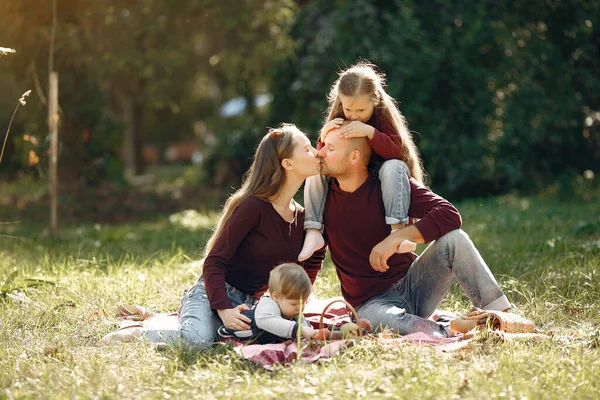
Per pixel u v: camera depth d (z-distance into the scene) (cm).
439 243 445
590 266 640
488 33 1370
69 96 1297
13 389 362
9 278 598
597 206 1177
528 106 1395
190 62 1551
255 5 1338
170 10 1294
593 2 1381
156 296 588
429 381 352
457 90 1373
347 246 465
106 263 748
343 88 455
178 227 1120
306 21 1443
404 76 1312
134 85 1473
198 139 3381
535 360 382
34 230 1134
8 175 1623
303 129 1444
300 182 459
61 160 1377
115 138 1416
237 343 436
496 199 1307
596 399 342
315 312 506
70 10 1209
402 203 444
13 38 1205
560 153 1487
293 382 359
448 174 1362
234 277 469
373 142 446
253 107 1775
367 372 366
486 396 334
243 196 462
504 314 430
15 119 1486
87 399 346
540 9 1389
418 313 468
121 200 1499
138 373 383
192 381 366
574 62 1435
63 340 460
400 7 1346
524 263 687
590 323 496
